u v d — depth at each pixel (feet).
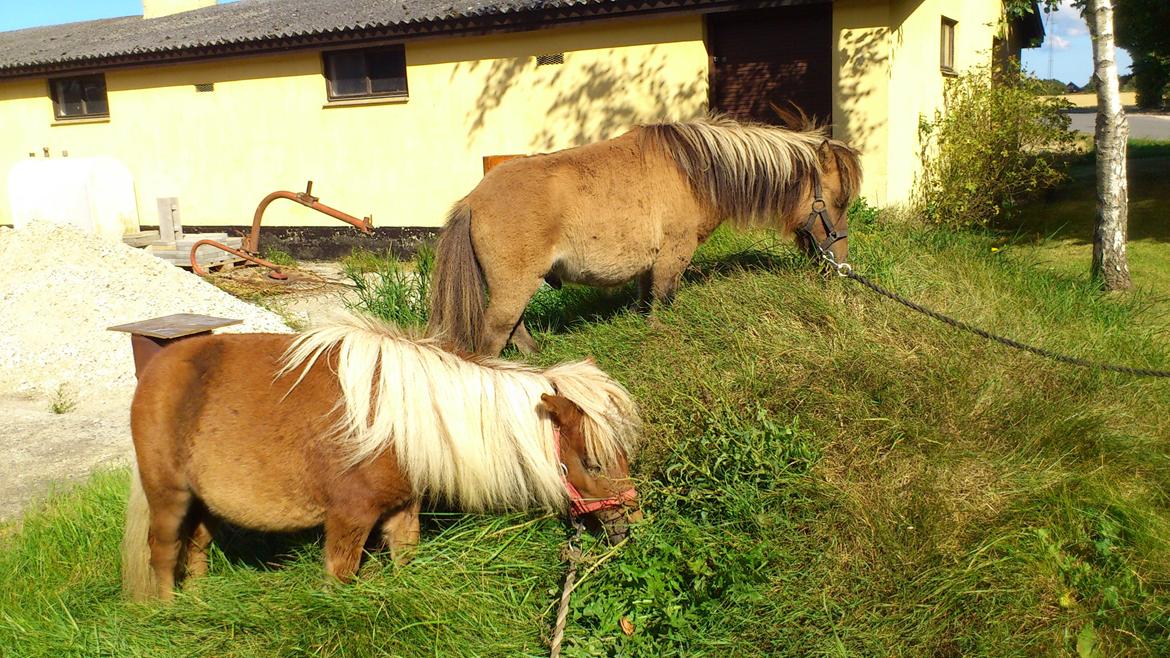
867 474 11.88
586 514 10.66
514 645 9.66
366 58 39.19
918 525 10.98
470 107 37.04
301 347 10.24
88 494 13.47
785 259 19.80
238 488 9.91
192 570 11.32
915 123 32.63
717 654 9.66
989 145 31.65
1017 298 19.44
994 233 31.60
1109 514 11.65
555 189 16.44
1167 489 12.53
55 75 45.62
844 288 17.40
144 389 10.11
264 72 40.78
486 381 10.17
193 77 42.55
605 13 32.42
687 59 32.48
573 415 9.93
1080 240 31.09
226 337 10.63
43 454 16.63
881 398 13.28
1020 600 10.03
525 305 16.89
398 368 9.98
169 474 10.05
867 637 9.64
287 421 9.84
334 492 9.77
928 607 9.87
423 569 10.38
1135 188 41.63
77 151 47.03
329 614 9.60
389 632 9.51
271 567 11.78
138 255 26.68
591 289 20.48
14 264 25.68
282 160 41.52
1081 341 16.99
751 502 11.21
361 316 11.02
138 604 10.39
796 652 9.55
